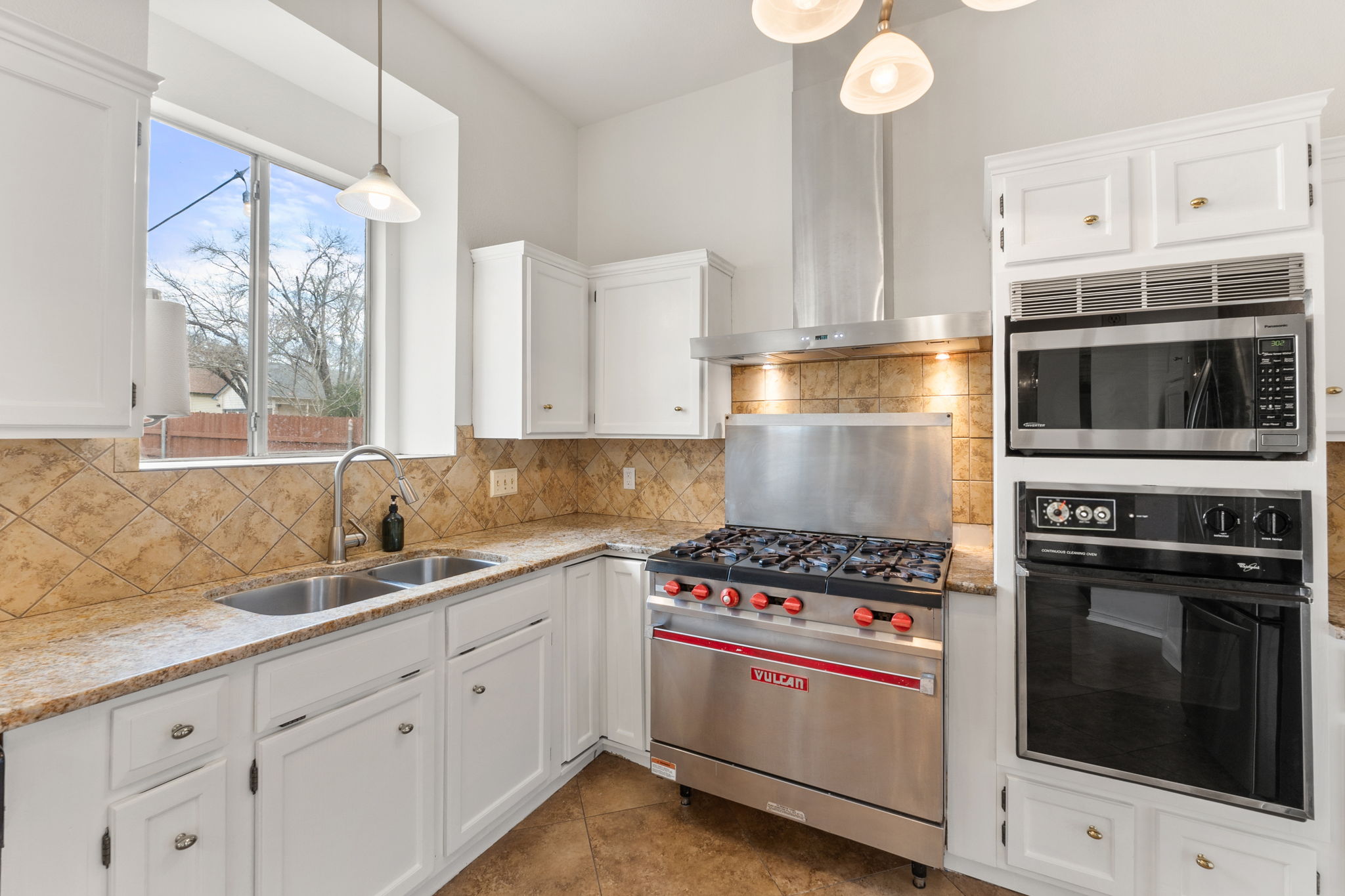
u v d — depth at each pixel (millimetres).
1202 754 1428
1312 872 1342
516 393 2389
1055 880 1604
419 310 2537
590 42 2494
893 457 2248
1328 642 1344
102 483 1489
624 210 3029
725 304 2654
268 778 1262
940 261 2307
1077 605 1546
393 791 1533
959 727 1694
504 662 1876
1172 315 1473
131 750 1060
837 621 1726
